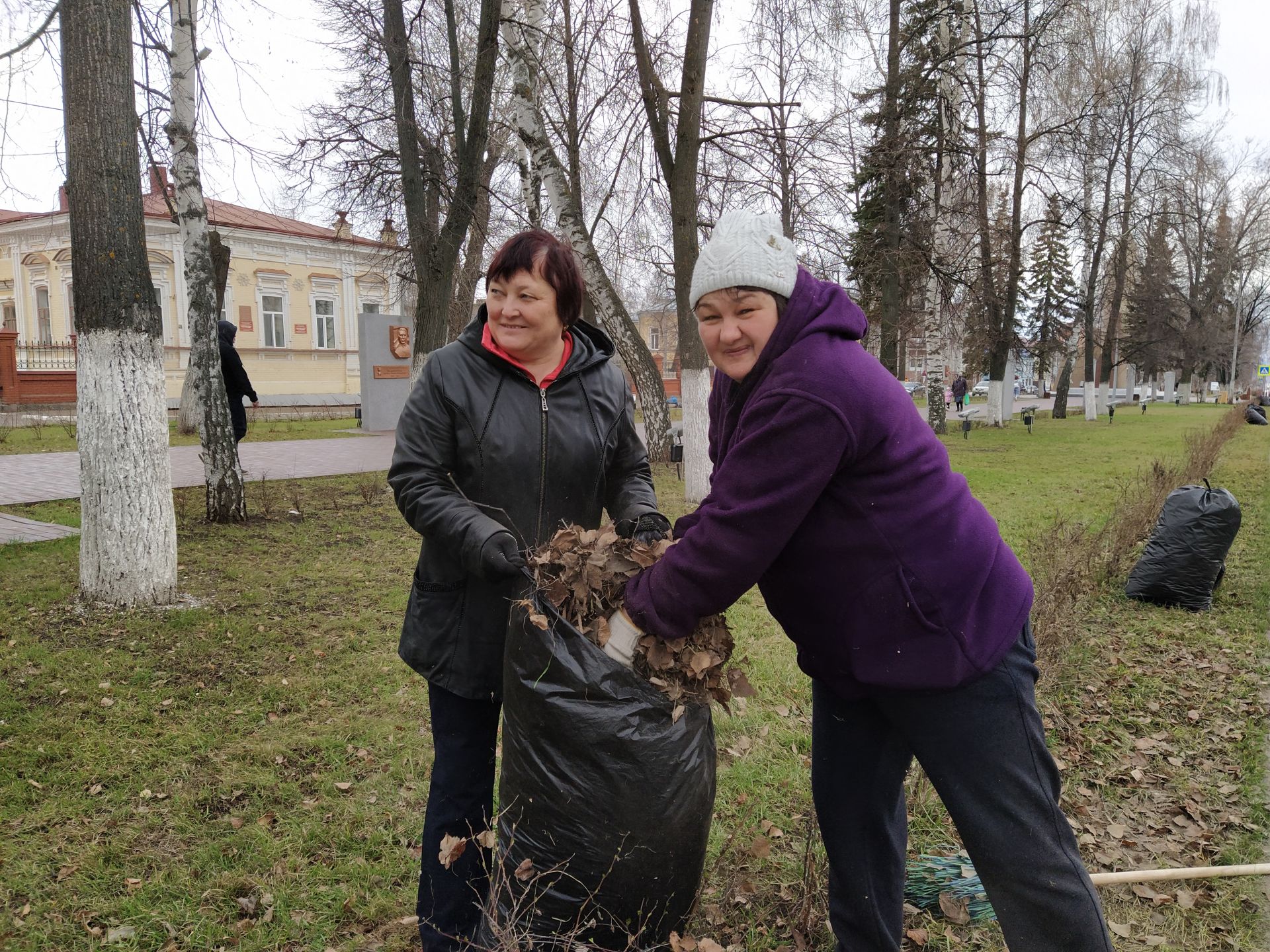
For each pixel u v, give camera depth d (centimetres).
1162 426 2427
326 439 1647
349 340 2816
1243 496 1027
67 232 2275
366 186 1145
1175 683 430
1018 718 165
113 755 328
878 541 159
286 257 2622
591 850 167
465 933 201
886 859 201
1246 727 374
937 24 1814
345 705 388
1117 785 325
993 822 166
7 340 1959
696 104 833
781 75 1185
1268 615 544
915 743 172
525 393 196
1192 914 246
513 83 1098
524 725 170
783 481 155
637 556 181
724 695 181
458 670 196
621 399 212
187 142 702
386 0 1032
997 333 2173
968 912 240
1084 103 1967
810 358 157
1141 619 539
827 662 175
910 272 1736
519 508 197
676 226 868
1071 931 164
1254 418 2534
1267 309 5066
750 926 232
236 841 272
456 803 202
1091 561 556
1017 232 2133
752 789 309
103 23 450
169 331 2339
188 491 925
